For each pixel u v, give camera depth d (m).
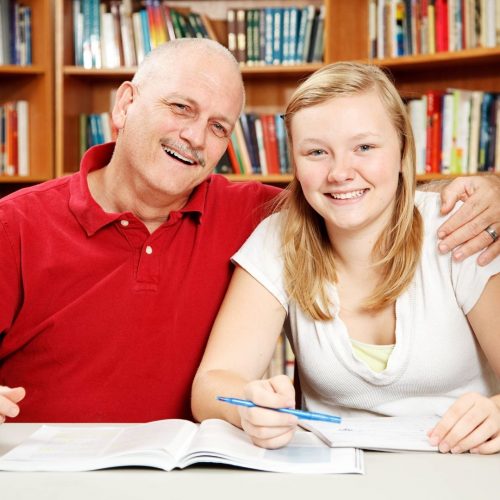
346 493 0.89
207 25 3.18
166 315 1.55
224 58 1.59
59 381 1.54
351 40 3.05
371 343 1.47
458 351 1.41
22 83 3.20
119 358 1.53
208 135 1.56
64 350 1.53
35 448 1.09
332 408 1.52
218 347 1.45
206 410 1.30
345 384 1.45
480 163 2.82
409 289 1.43
